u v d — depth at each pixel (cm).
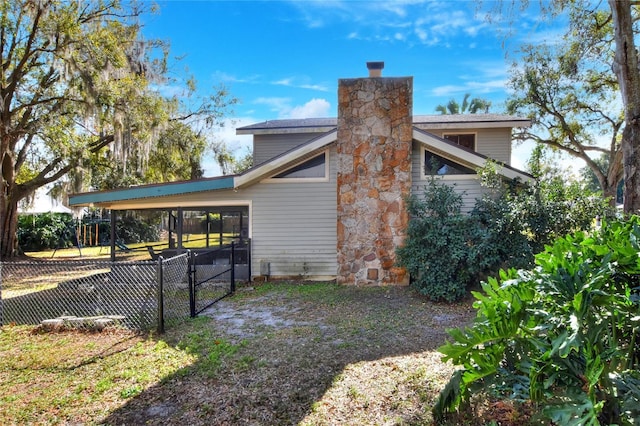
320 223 925
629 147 773
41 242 1947
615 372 216
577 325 204
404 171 825
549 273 247
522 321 246
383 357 416
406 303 668
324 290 788
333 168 921
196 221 1183
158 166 1875
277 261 932
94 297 754
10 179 1573
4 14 1300
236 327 544
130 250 1059
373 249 829
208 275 929
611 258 234
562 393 217
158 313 527
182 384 364
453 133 1275
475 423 271
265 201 935
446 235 679
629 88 785
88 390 359
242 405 320
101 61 1338
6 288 951
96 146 1709
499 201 711
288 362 409
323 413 304
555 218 673
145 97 1473
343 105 842
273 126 1361
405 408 306
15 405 333
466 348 247
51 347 480
